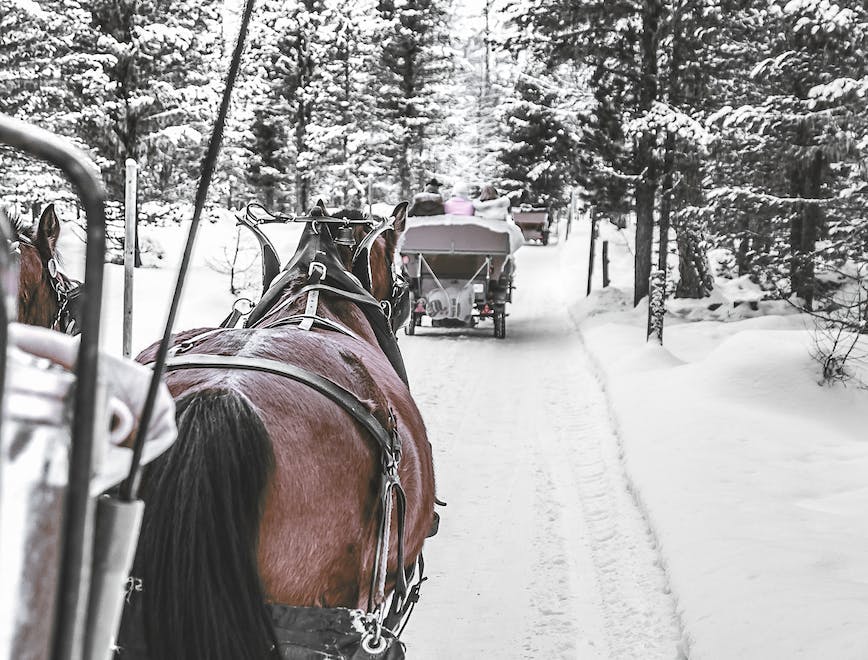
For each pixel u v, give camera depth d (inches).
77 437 37.3
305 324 143.0
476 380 570.6
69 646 36.0
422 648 213.5
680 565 238.8
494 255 733.9
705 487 300.7
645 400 442.9
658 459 339.6
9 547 37.6
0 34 829.8
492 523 305.3
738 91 848.3
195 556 84.4
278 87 1588.3
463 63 1819.6
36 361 41.7
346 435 104.3
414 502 127.4
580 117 884.0
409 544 129.8
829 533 251.0
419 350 676.1
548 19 855.1
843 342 467.5
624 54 835.4
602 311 901.8
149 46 929.5
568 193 2064.5
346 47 1637.6
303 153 1615.4
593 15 819.4
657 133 658.8
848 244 663.8
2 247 35.4
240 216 176.9
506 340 758.5
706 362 474.3
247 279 811.4
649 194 877.2
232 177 1451.8
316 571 100.1
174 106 973.8
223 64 1046.4
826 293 776.3
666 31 697.6
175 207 1004.6
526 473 366.0
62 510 39.2
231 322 166.7
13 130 37.1
